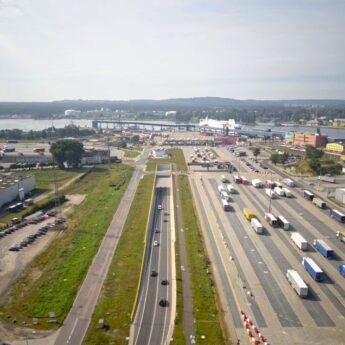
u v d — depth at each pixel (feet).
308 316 216.33
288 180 531.09
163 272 268.62
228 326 204.64
